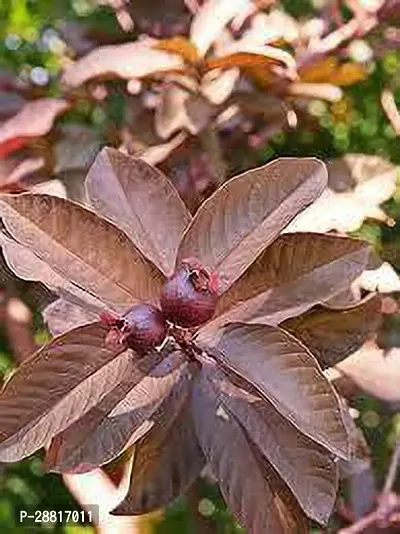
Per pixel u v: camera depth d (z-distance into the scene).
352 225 0.49
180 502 0.64
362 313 0.38
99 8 0.68
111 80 0.55
